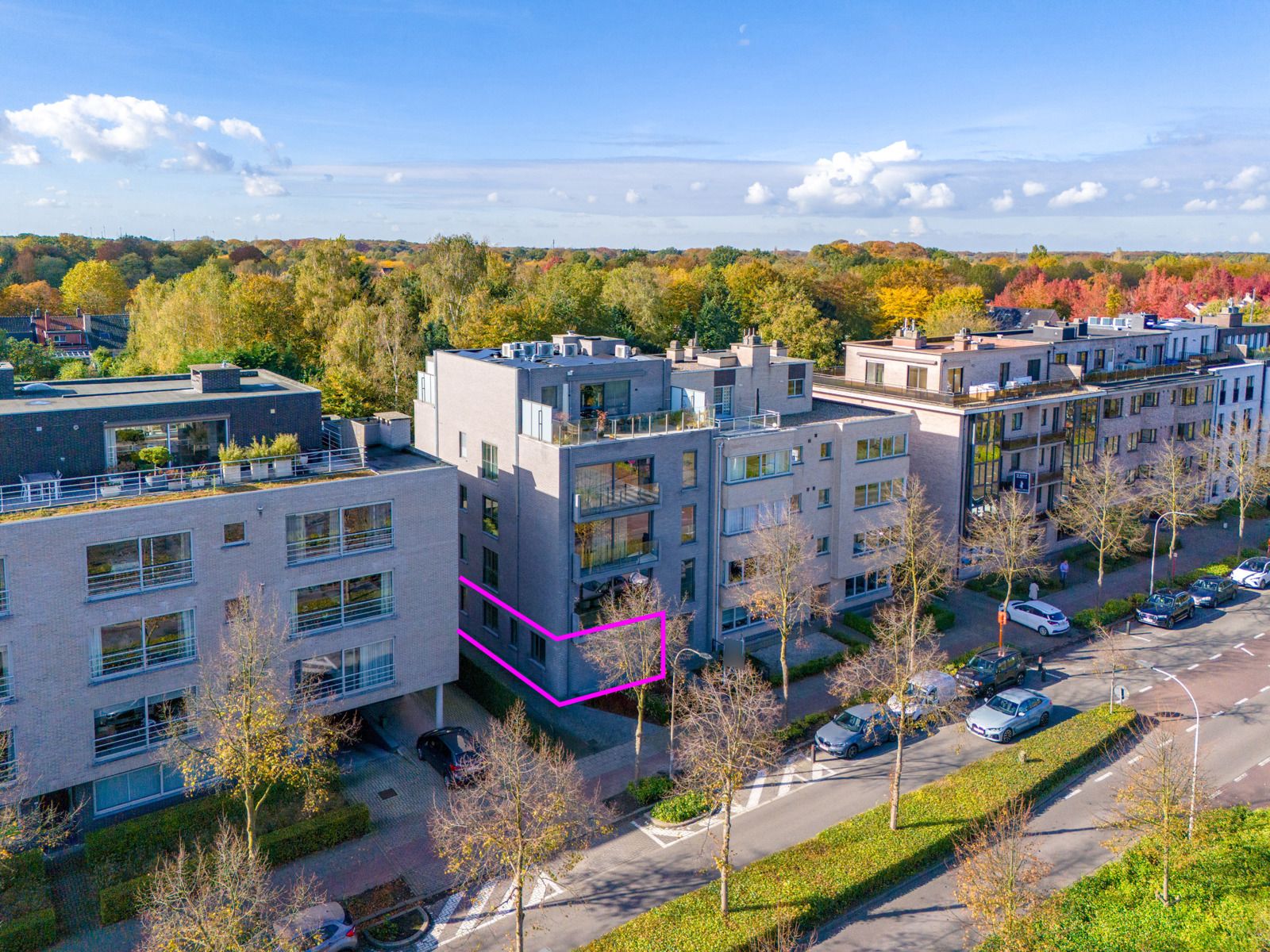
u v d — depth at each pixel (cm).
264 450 3647
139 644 3228
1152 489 6397
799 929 2881
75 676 3109
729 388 5362
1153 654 5053
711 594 4891
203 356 7894
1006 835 3053
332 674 3684
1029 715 4197
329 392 7194
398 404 7656
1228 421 7819
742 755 3009
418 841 3356
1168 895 3062
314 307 9419
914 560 4944
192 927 2261
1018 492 5997
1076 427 6506
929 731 4184
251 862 2519
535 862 2755
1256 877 3152
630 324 11012
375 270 16788
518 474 4500
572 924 2939
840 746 3934
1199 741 3994
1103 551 5584
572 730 4169
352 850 3294
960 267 18738
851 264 19638
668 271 17538
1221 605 5778
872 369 6531
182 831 3231
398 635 3816
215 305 8919
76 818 3219
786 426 5216
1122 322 8100
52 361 8912
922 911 3016
